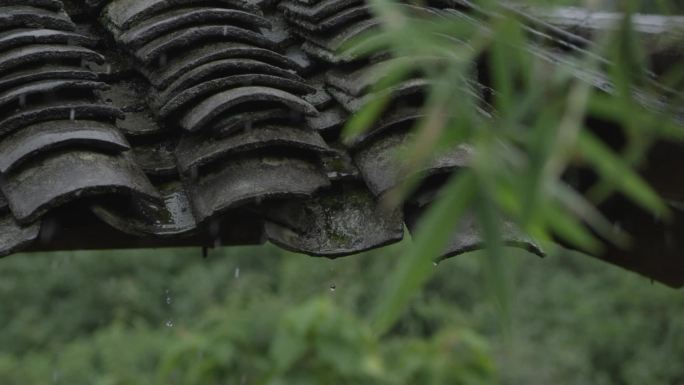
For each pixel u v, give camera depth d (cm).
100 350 1806
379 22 413
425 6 427
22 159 375
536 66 233
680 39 332
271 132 395
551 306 2017
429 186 386
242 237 410
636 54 239
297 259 2072
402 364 816
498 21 230
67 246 404
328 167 407
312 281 1972
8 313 2233
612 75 243
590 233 498
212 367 768
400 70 253
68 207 381
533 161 216
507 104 228
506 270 227
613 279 2072
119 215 379
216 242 409
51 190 364
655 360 1817
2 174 383
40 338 2134
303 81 415
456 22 243
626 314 1967
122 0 458
